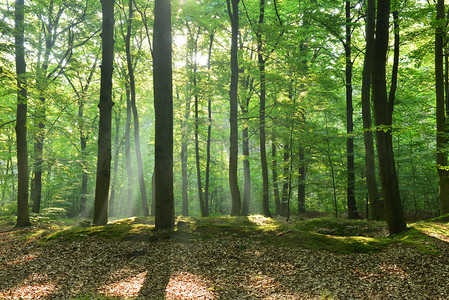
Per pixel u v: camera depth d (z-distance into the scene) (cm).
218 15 1756
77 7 1722
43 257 790
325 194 1728
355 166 1648
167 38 923
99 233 925
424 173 1619
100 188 1095
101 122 1091
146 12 1700
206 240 879
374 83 902
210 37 1914
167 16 926
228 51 2053
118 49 1853
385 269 668
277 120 1669
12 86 1166
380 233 1055
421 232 876
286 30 1462
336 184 1631
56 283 641
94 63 2103
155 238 880
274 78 1442
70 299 564
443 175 1130
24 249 862
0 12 1298
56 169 1722
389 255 736
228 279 664
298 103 1472
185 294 589
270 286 623
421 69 1941
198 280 659
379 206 1301
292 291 596
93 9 1844
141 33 1911
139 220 1176
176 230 920
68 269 716
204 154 2508
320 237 863
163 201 945
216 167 2553
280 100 1598
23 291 598
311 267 705
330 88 1734
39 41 1714
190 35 1917
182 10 1656
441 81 1123
